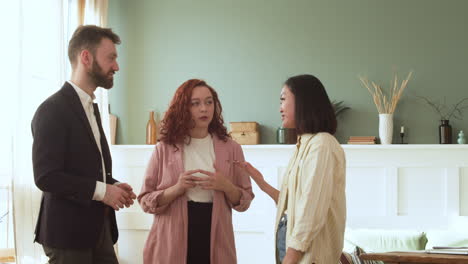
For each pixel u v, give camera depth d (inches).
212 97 112.5
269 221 191.6
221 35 207.6
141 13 213.5
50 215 97.4
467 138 188.9
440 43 192.4
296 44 201.9
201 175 108.6
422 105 192.4
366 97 195.9
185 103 109.6
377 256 87.2
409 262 86.7
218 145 111.7
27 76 163.6
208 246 105.6
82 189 95.0
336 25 199.3
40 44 173.8
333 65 198.8
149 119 208.1
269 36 204.1
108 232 106.6
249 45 205.5
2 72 161.5
